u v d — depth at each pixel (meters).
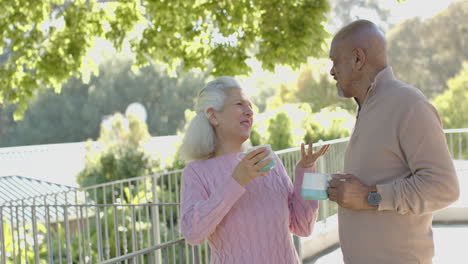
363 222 1.94
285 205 2.02
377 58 1.96
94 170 10.78
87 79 8.05
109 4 7.83
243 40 7.50
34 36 7.68
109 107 31.36
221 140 2.06
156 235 4.96
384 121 1.89
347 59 1.99
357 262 1.98
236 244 1.92
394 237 1.89
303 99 19.55
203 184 1.99
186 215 1.92
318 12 7.27
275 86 20.38
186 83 32.12
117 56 31.56
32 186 11.45
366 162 1.95
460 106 16.23
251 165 1.78
